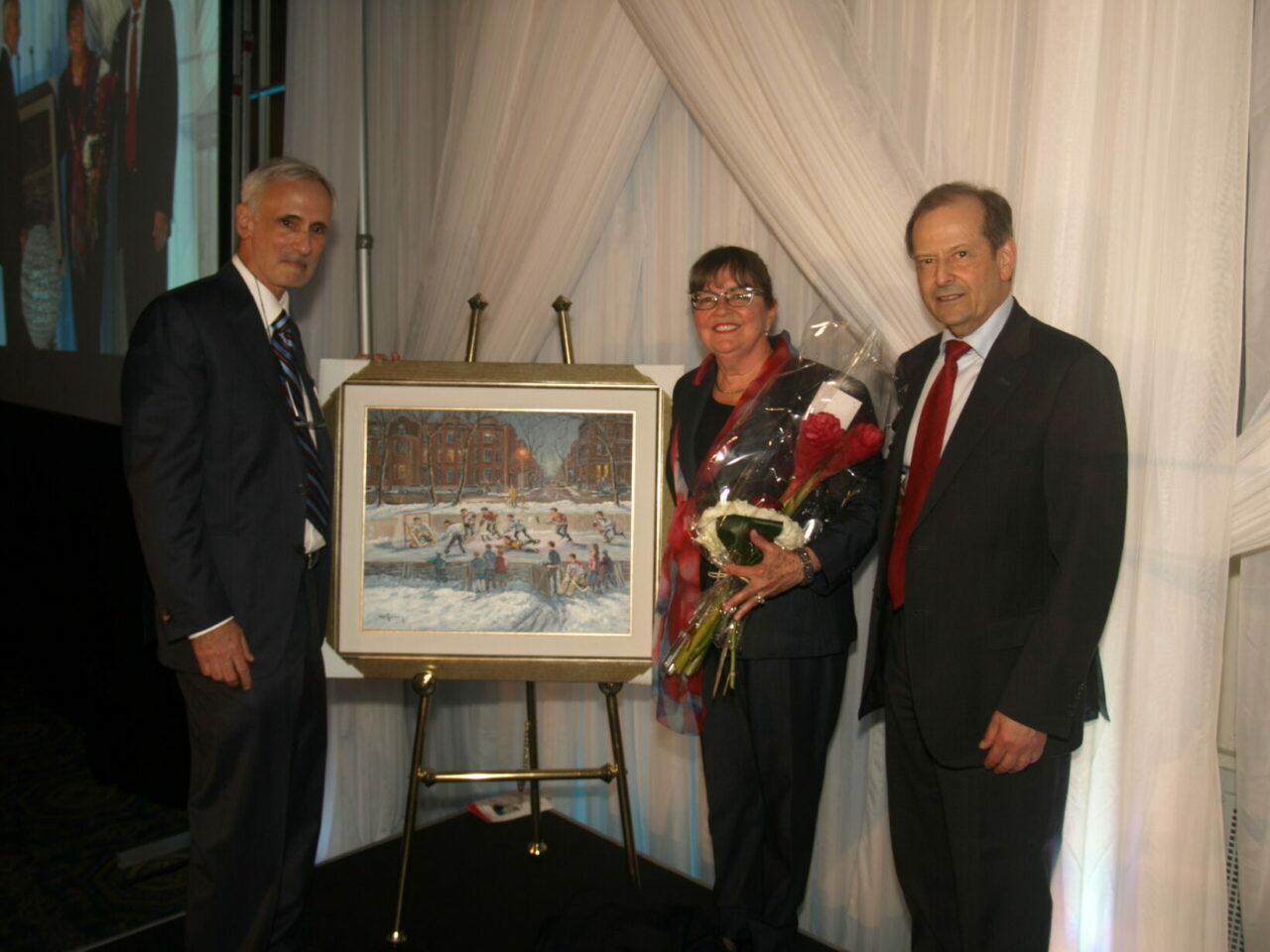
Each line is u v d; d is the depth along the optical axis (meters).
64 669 3.68
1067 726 1.50
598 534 2.14
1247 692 1.65
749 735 2.02
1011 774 1.59
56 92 3.53
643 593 2.12
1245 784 1.66
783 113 1.98
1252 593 1.64
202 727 1.87
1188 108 1.60
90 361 3.30
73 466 3.42
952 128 1.92
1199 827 1.64
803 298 2.23
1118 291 1.66
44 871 2.61
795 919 2.04
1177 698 1.64
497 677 2.16
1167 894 1.66
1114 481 1.48
